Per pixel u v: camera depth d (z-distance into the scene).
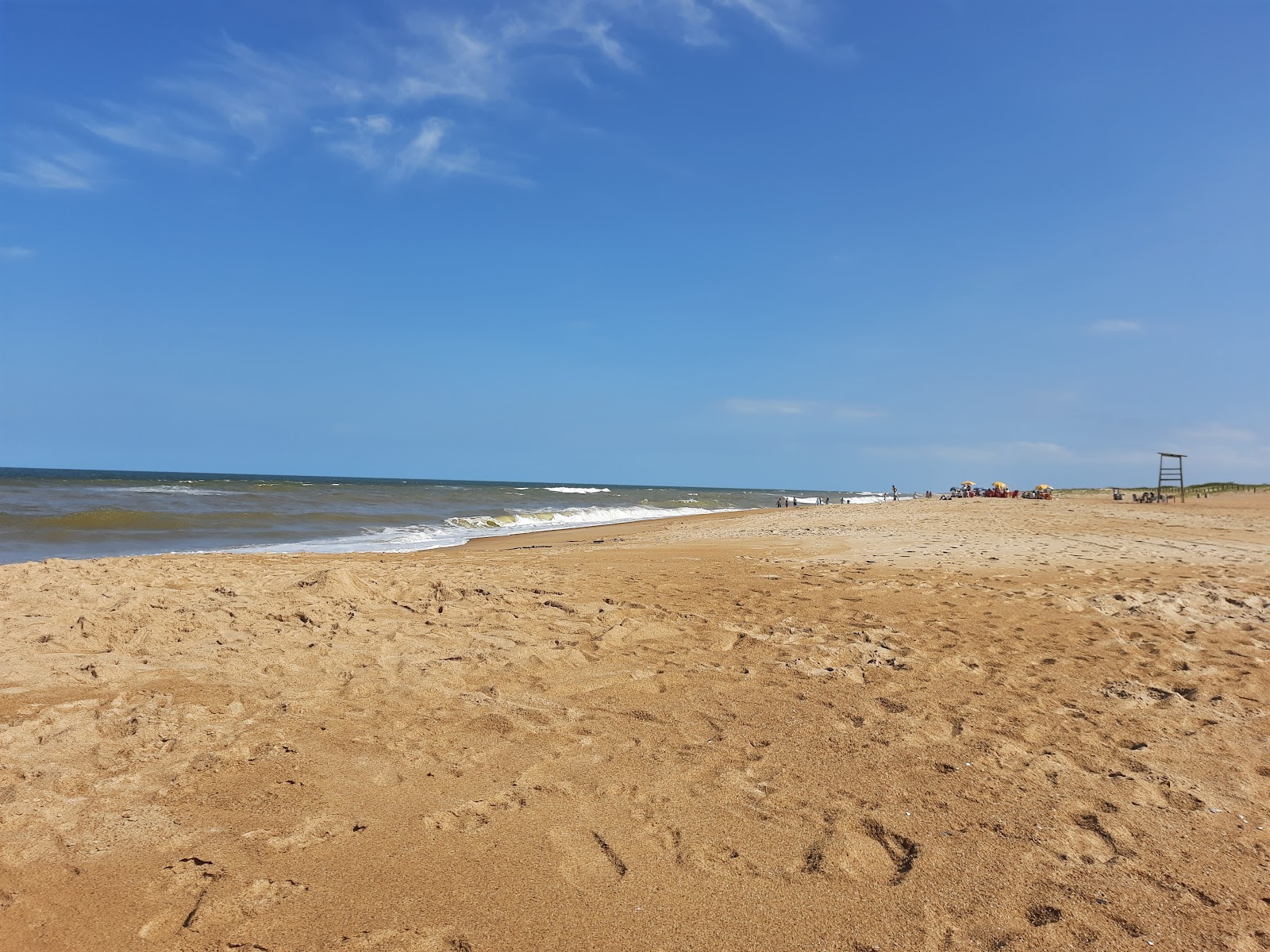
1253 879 3.07
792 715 4.88
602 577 9.77
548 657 6.00
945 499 39.47
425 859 3.10
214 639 6.02
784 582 9.60
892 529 18.50
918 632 7.05
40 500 30.72
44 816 3.27
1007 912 2.82
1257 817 3.63
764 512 34.84
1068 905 2.86
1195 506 29.67
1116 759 4.27
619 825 3.43
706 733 4.55
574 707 4.96
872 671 5.85
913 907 2.85
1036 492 42.75
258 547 18.42
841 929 2.71
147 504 31.05
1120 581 9.87
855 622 7.40
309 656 5.73
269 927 2.62
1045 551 13.07
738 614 7.66
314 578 8.11
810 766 4.11
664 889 2.94
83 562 9.56
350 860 3.07
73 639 5.82
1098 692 5.47
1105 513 24.56
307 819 3.38
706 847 3.25
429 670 5.54
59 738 4.06
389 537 22.27
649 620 7.22
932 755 4.27
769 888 2.96
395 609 7.29
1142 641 6.91
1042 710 5.07
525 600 7.91
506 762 4.08
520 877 2.99
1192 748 4.47
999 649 6.55
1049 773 4.06
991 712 5.00
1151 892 2.96
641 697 5.18
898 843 3.32
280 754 4.04
